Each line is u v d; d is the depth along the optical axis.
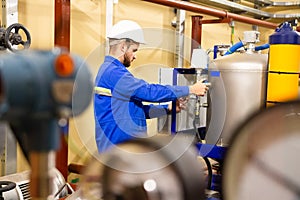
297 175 0.34
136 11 3.06
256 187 0.35
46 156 0.36
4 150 1.92
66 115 0.35
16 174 1.79
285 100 0.39
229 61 1.59
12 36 1.86
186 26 3.52
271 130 0.35
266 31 4.22
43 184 0.36
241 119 0.38
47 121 0.34
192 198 0.37
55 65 0.33
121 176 0.37
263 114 0.36
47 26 2.39
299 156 0.35
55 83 0.33
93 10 2.70
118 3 2.87
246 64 1.54
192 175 0.38
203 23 3.44
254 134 0.35
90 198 0.39
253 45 1.84
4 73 0.32
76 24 2.58
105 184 0.38
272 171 0.35
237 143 0.36
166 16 3.37
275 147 0.35
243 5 3.90
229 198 0.35
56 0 2.25
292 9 4.25
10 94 0.32
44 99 0.33
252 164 0.35
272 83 1.44
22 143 0.36
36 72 0.33
